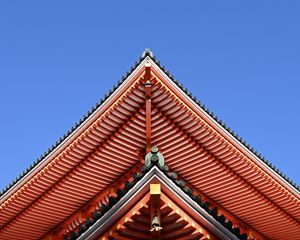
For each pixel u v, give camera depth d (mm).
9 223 18875
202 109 13781
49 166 15680
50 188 16812
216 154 15453
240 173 16406
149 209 9359
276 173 16594
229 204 18281
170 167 15977
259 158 15906
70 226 18594
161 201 9062
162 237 10070
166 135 14484
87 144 14820
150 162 8898
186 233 9812
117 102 13320
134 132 14383
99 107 13602
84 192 17141
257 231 20391
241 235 9750
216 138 14664
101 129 14250
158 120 13930
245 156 15578
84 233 9188
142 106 13477
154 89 12898
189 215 9422
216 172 16219
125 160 15586
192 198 9273
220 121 14359
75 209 18188
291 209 18500
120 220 9312
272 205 18188
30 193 16969
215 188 17203
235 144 15094
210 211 9430
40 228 19344
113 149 15008
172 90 13039
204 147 15102
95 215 9281
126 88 12961
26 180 16359
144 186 8914
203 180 16734
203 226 9531
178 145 14922
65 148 14961
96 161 15516
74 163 15641
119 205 9047
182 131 14383
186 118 13922
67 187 16734
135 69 12531
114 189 16641
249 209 18531
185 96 13289
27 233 19797
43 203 17516
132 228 9648
